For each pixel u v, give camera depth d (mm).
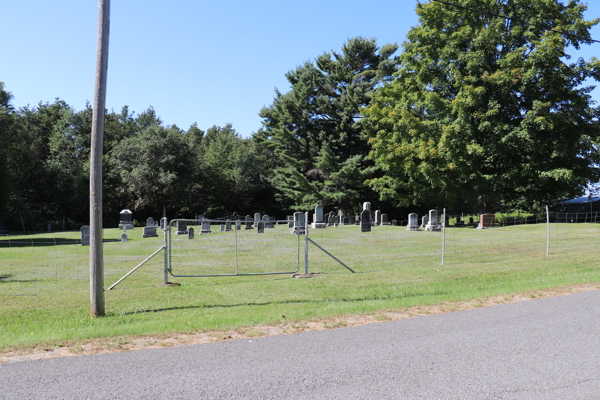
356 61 54125
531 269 14086
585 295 9359
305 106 53469
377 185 43500
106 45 8812
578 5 33812
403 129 37219
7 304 10109
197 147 68688
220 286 12320
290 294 10938
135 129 72750
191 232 27734
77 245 25312
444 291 10766
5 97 46969
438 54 36469
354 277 13281
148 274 14695
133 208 59406
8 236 34438
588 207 46188
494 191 37406
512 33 32906
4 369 5262
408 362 5289
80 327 7832
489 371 4953
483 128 32562
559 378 4727
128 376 4961
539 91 33688
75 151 59406
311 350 5863
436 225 31938
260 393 4434
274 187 62250
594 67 32781
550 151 33906
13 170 48781
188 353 5840
